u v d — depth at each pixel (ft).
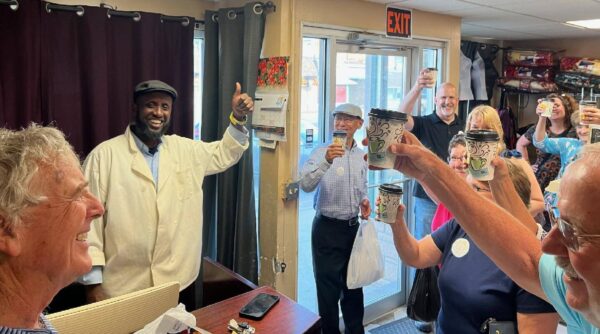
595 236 2.27
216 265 6.53
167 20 8.97
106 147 6.92
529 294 4.21
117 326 4.20
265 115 9.00
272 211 9.27
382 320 11.75
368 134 3.48
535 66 18.31
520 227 3.53
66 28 7.86
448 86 11.09
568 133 12.12
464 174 6.40
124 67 8.55
